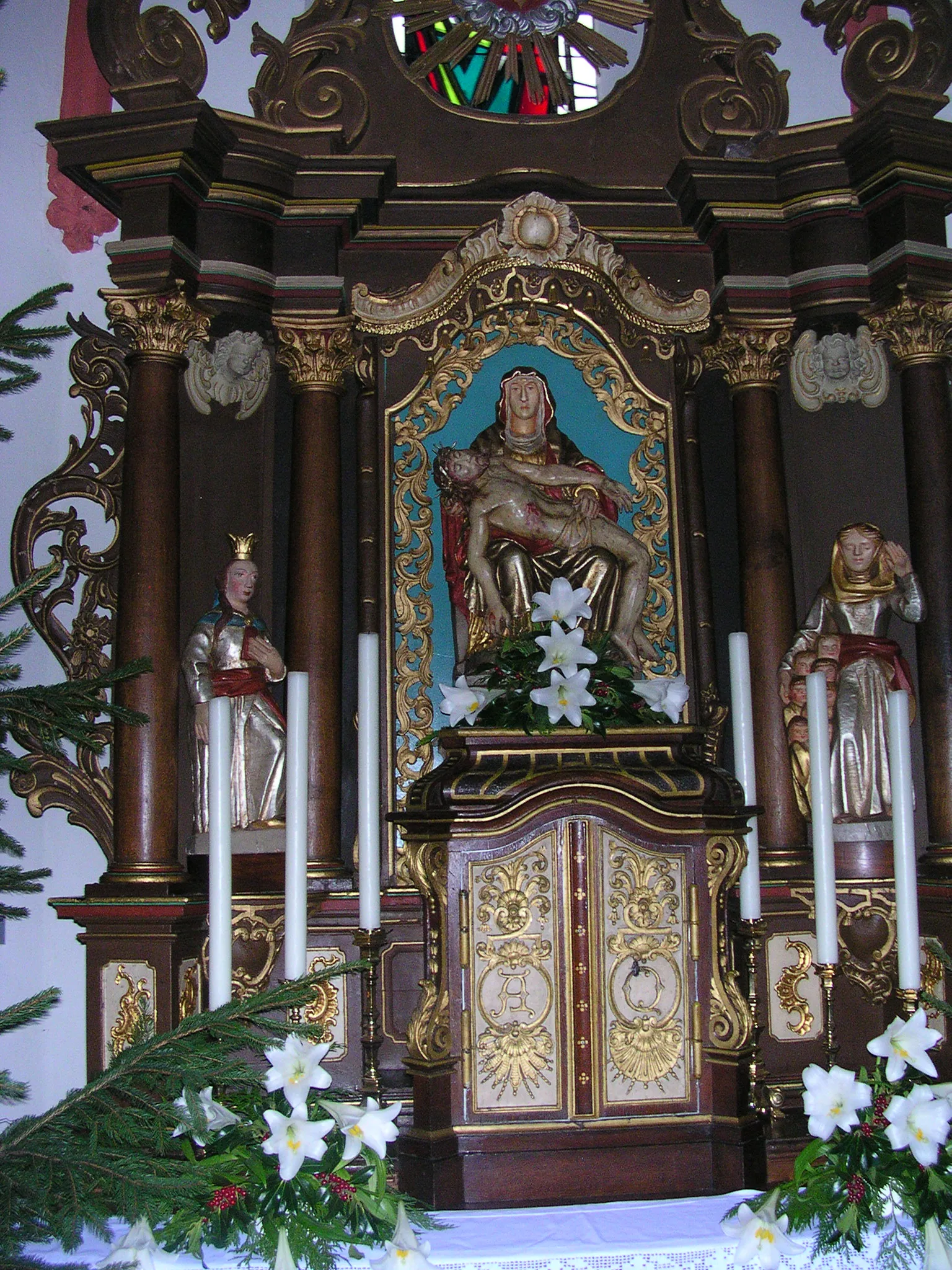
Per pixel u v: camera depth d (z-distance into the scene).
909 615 4.20
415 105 4.57
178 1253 2.34
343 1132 2.45
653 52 4.67
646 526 4.45
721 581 4.50
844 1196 2.43
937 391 4.26
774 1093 3.51
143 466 3.95
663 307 4.45
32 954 4.55
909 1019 2.58
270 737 4.11
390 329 4.40
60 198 4.88
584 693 3.21
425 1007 3.04
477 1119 3.02
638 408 4.54
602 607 4.23
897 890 2.90
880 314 4.37
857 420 4.55
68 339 4.82
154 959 3.68
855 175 4.35
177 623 3.94
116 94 4.06
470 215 4.52
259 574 4.38
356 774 4.29
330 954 4.00
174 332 4.03
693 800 3.18
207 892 3.86
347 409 4.54
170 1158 2.28
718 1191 3.03
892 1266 2.41
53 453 4.73
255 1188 2.36
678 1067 3.09
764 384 4.39
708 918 3.14
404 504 4.40
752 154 4.43
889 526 4.46
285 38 4.82
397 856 4.15
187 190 4.09
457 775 3.17
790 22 5.18
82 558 4.23
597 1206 2.63
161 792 3.82
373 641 3.17
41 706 2.29
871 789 4.12
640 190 4.53
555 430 4.46
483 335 4.54
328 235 4.37
